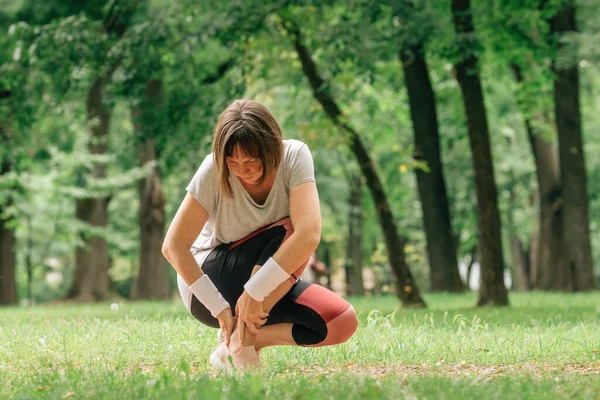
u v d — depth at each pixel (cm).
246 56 1412
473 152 1373
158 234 2445
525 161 3250
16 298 2492
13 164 2303
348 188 3238
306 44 1484
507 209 3306
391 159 2922
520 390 371
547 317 992
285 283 418
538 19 1711
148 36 1363
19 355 571
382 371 499
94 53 1418
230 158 405
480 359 546
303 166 420
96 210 2536
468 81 1369
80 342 632
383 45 1313
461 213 3106
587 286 2064
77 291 2480
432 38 1345
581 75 2642
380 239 3822
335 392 357
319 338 430
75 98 2105
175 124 1414
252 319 418
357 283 3058
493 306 1346
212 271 437
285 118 2092
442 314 1077
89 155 2334
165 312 1173
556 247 2383
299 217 415
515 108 2780
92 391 377
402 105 2502
